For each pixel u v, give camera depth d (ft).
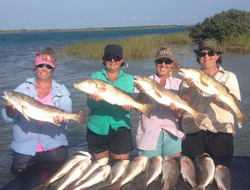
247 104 12.12
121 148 6.26
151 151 6.14
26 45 61.77
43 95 6.15
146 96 6.41
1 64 27.53
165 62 6.19
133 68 22.41
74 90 15.60
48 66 5.95
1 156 8.37
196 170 5.26
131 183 5.03
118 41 37.09
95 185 4.96
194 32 47.37
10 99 5.49
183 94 6.15
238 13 44.27
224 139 6.13
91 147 6.50
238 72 19.34
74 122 11.27
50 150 6.06
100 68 23.53
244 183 4.99
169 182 4.88
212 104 6.16
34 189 4.80
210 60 6.17
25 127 5.93
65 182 4.90
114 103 5.76
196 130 6.25
